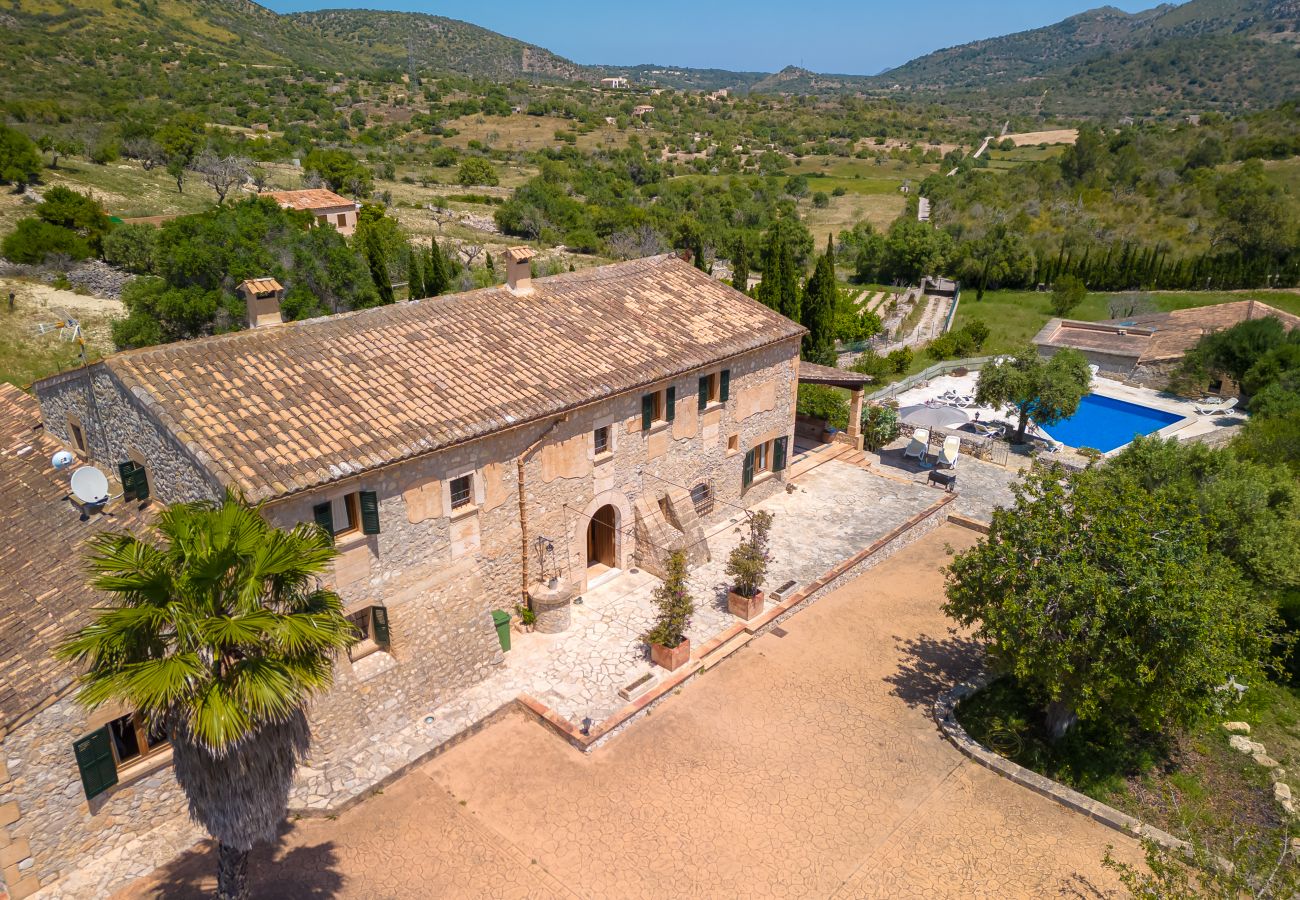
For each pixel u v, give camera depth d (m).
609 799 16.36
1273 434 33.06
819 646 21.83
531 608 21.45
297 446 16.41
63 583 15.84
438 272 47.66
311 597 11.32
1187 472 25.39
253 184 100.06
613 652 20.69
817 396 35.94
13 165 74.06
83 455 20.97
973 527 29.36
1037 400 37.84
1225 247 82.19
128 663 9.84
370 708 17.45
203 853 14.91
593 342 23.41
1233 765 18.44
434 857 14.92
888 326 69.19
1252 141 118.75
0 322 47.28
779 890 14.45
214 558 9.86
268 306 20.23
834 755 17.78
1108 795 17.30
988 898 14.38
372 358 20.00
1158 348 52.28
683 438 25.00
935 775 17.31
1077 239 89.06
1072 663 17.16
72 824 14.06
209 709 9.64
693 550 24.77
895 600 24.30
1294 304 69.12
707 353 24.47
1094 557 17.31
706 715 18.94
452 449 18.25
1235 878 12.40
